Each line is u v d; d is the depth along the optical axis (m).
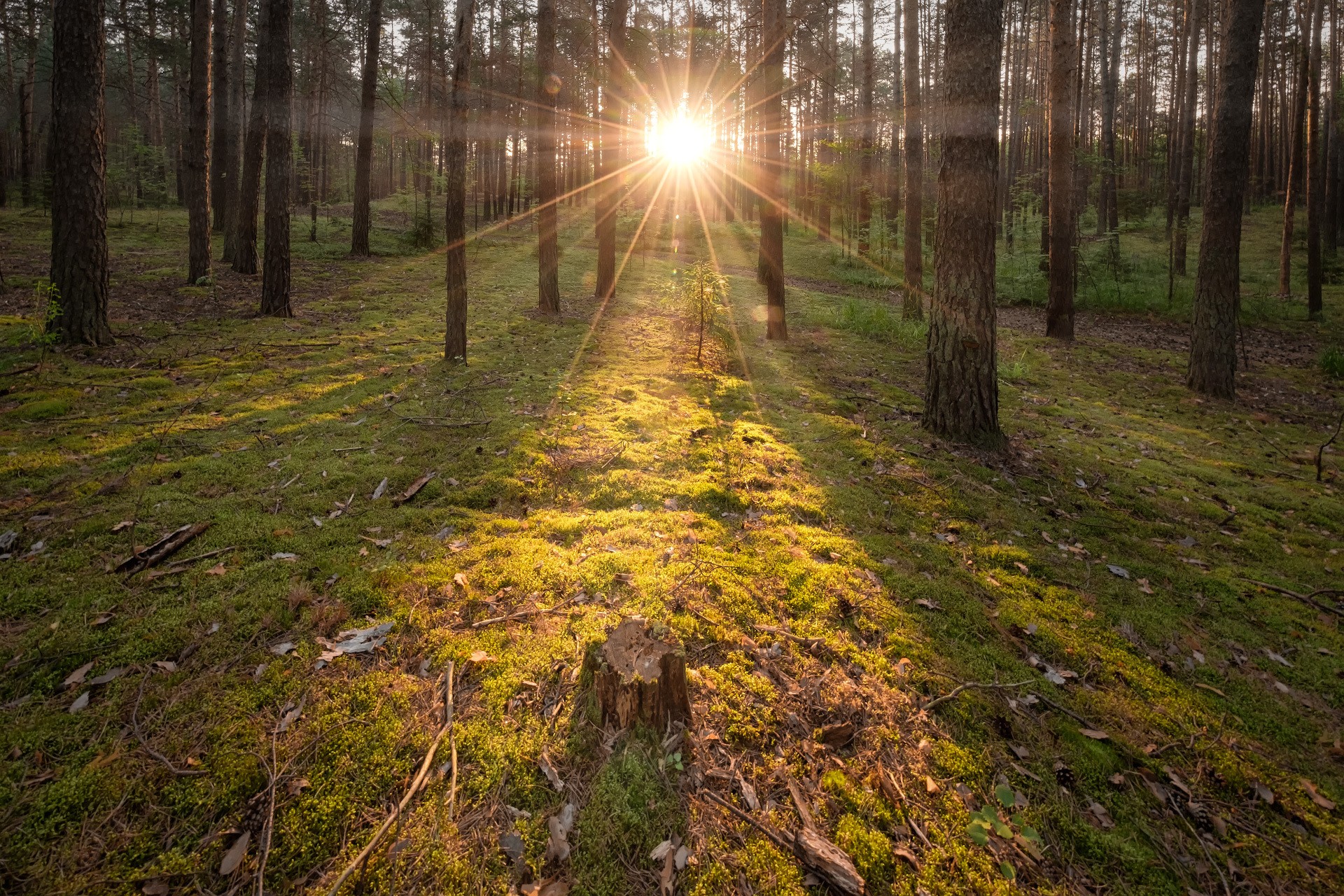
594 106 22.33
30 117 29.25
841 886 1.95
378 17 17.44
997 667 3.10
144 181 24.89
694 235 28.31
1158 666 3.30
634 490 4.59
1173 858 2.27
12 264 12.30
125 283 11.63
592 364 8.10
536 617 3.07
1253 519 5.25
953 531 4.47
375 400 6.25
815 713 2.64
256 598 3.07
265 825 1.98
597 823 2.07
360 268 15.77
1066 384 9.67
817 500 4.69
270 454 4.83
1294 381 10.55
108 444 4.83
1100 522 4.86
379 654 2.77
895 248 23.86
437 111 27.27
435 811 2.06
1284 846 2.37
